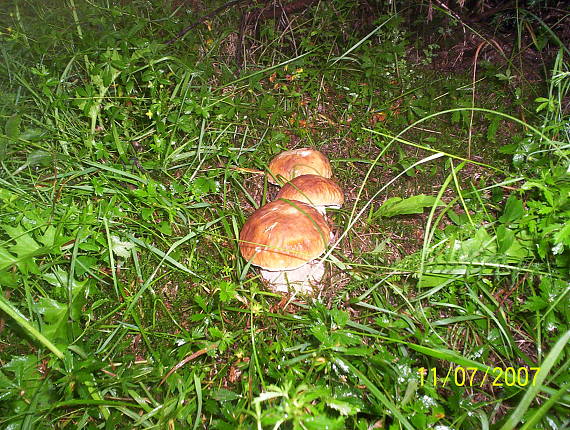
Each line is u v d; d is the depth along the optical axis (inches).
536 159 18.0
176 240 18.6
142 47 20.9
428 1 30.2
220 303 16.6
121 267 18.1
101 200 17.7
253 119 25.0
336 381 13.9
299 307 17.4
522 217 14.6
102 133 21.5
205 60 25.4
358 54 29.0
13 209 16.8
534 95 26.7
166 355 15.3
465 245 15.5
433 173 21.9
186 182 19.9
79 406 14.3
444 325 16.1
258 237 16.3
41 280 16.8
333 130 25.4
